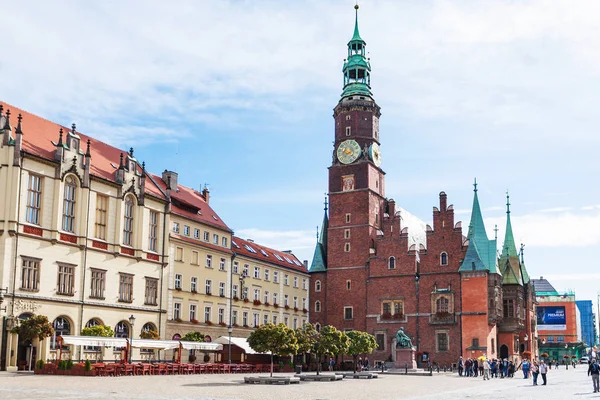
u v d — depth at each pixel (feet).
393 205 382.01
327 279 375.66
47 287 216.95
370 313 358.43
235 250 321.32
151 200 265.95
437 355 337.11
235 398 120.47
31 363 209.97
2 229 205.46
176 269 276.62
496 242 346.74
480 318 330.54
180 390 139.23
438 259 347.15
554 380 228.84
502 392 152.97
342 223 376.48
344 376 232.32
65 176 227.61
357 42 394.93
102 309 237.25
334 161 383.86
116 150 278.26
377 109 391.04
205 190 330.34
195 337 260.83
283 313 354.33
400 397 131.34
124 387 142.82
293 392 142.82
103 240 241.55
